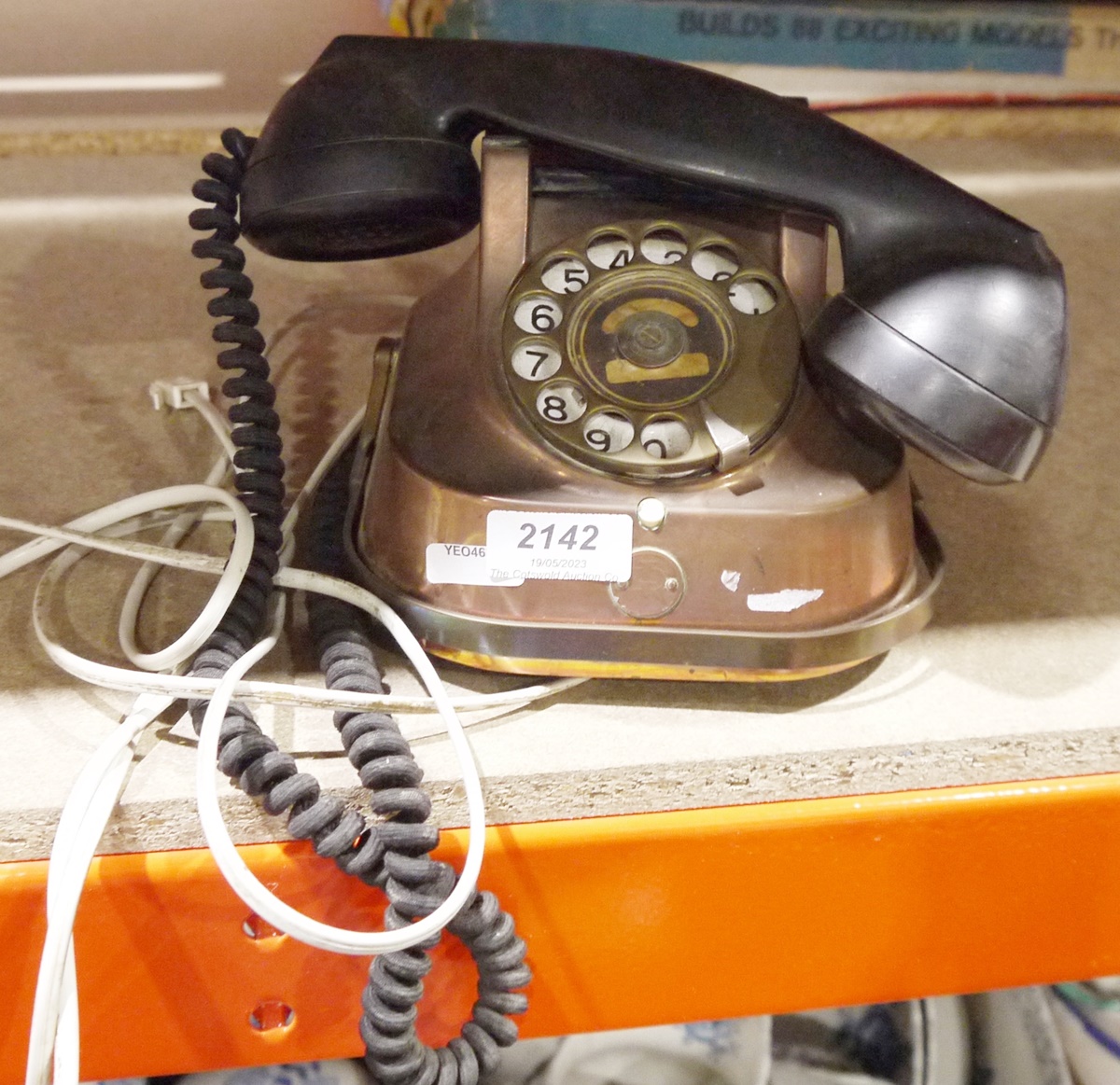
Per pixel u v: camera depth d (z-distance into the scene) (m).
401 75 0.49
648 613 0.46
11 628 0.51
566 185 0.51
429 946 0.41
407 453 0.47
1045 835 0.46
